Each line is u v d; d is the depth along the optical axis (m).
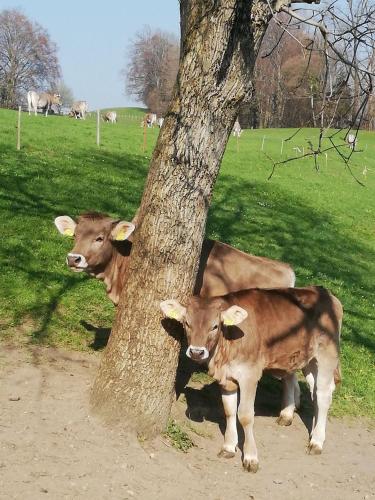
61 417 3.23
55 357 4.12
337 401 4.68
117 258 3.81
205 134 3.07
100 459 2.98
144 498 2.81
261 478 3.29
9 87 37.12
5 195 7.35
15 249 5.81
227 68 2.99
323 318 3.70
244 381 3.33
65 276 5.49
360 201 14.60
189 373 4.31
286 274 4.19
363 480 3.52
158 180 3.14
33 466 2.81
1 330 4.37
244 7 2.90
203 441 3.54
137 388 3.24
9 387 3.54
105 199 8.56
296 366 3.62
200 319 3.07
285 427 4.01
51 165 10.09
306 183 15.27
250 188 12.87
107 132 17.53
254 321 3.40
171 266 3.19
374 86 2.62
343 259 9.20
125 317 3.26
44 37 37.28
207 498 2.96
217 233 8.50
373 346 5.94
